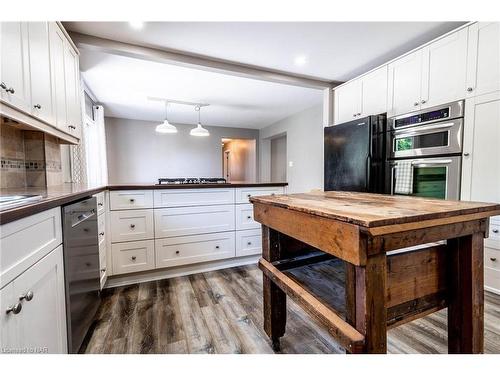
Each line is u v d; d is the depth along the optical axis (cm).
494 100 185
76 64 232
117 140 588
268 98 441
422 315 97
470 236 99
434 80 223
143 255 235
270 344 147
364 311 80
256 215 147
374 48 261
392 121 261
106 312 183
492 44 185
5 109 126
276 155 746
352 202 115
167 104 473
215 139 688
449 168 211
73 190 156
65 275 117
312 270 135
